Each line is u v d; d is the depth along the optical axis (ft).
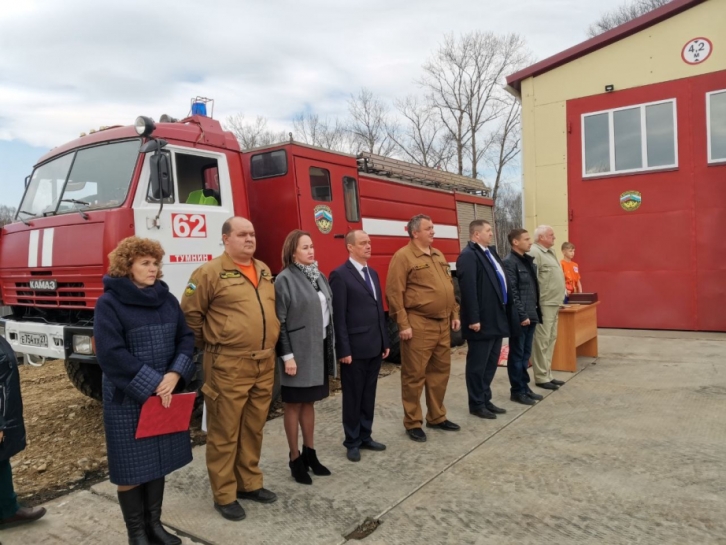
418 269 14.56
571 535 9.77
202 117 17.69
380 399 19.16
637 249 31.94
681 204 30.71
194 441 15.44
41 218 16.38
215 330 10.66
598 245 33.12
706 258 30.09
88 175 16.35
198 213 16.55
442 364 15.29
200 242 16.57
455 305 15.29
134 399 9.02
